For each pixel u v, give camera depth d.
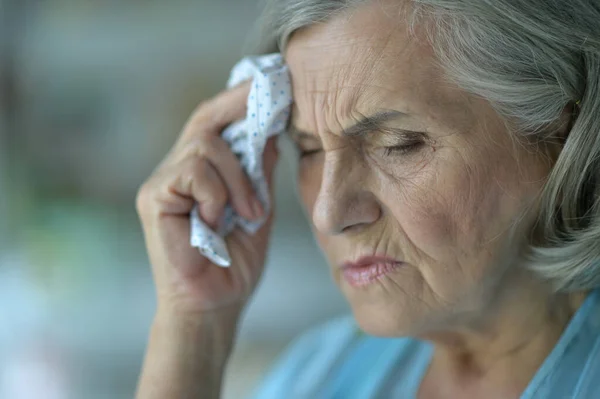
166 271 1.10
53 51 3.15
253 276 1.15
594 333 0.92
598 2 0.84
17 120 3.12
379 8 0.82
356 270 0.95
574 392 0.89
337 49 0.85
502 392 0.97
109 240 3.18
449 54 0.81
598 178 0.87
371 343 1.21
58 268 3.09
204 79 3.16
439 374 1.07
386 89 0.82
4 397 2.52
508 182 0.85
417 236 0.87
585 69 0.84
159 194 1.08
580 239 0.87
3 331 2.82
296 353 1.32
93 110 3.19
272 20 0.94
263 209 1.10
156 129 3.20
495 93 0.82
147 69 3.17
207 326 1.11
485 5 0.80
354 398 1.16
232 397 2.47
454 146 0.83
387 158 0.87
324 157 0.95
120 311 2.96
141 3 3.13
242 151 1.07
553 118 0.84
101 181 3.21
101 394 2.55
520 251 0.91
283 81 0.93
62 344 2.79
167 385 1.08
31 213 3.14
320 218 0.90
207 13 3.12
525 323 0.95
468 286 0.89
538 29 0.81
